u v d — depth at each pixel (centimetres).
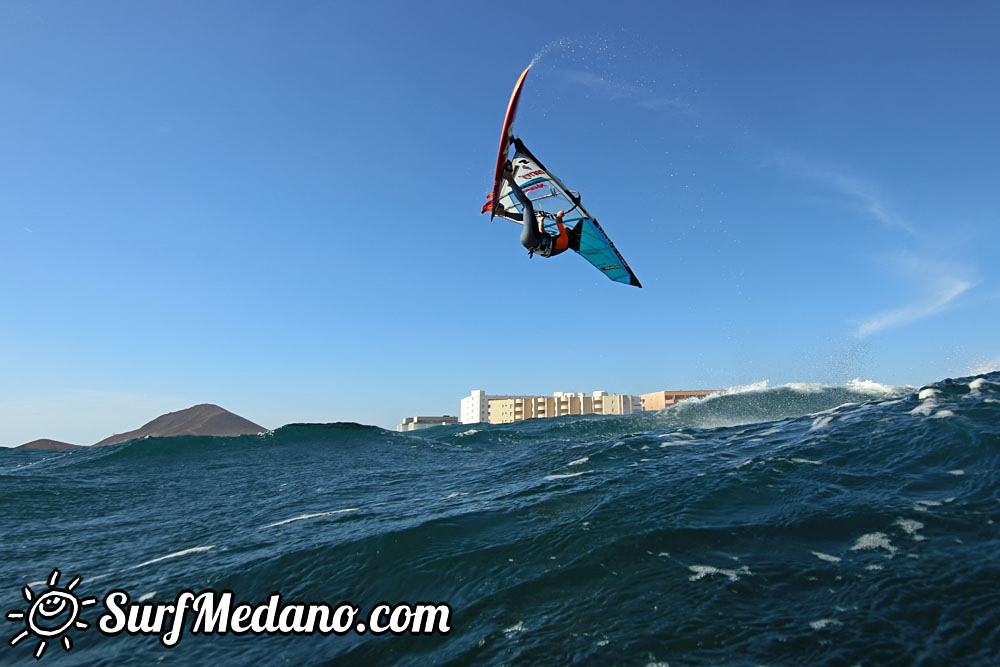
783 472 701
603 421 1984
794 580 442
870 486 615
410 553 584
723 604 417
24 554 729
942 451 669
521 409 9700
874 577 428
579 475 862
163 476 1278
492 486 904
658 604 427
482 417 10594
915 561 444
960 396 876
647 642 378
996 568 416
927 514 523
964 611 370
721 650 362
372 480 1127
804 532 526
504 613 443
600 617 419
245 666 424
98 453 1554
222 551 686
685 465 811
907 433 756
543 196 1052
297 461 1430
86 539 794
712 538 533
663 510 618
